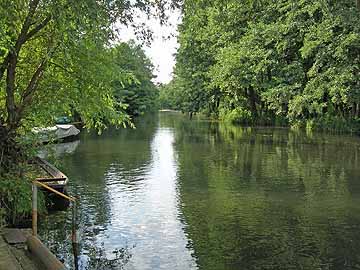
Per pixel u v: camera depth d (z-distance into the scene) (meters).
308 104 36.09
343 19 31.30
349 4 30.05
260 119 46.38
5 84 12.05
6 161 10.88
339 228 10.75
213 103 61.47
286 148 25.98
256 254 9.09
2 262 7.55
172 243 9.76
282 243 9.73
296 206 12.79
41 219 11.25
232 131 38.50
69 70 11.80
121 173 17.92
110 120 12.60
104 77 11.98
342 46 32.75
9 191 10.47
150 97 89.25
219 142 29.55
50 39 11.14
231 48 42.72
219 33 43.41
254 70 40.69
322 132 36.50
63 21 8.80
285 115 42.94
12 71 10.84
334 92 33.72
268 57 39.78
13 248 8.50
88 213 11.96
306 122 39.62
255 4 14.59
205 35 44.16
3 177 10.64
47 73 11.79
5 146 10.90
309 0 33.31
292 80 38.78
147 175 17.47
